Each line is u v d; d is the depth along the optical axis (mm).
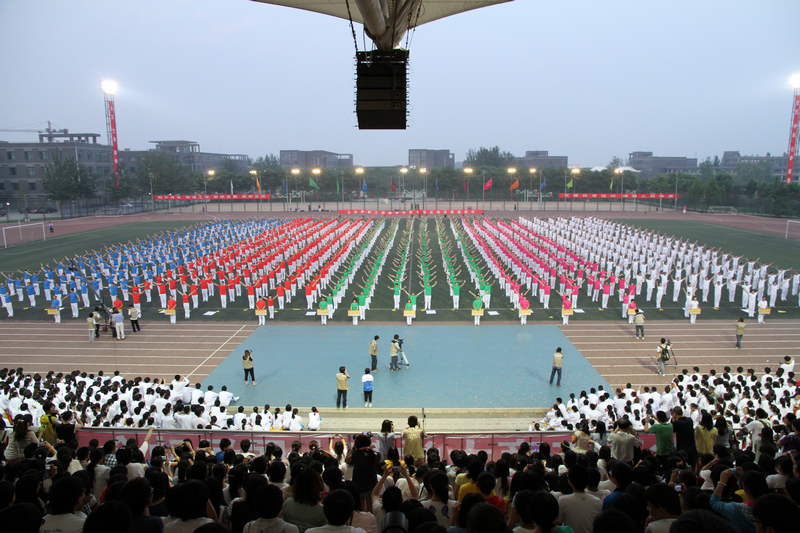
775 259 47094
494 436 13648
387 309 34125
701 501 6320
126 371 23766
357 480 9258
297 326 30594
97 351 26469
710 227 71312
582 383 22203
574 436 13188
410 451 12008
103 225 80312
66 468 9578
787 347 26328
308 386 22125
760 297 33969
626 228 61125
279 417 16422
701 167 182875
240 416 16312
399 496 6148
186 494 5633
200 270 40625
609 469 7582
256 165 177250
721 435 11898
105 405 16000
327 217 80062
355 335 28828
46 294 36094
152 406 15961
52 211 105062
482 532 4527
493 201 118750
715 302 33625
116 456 9758
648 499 5641
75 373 19297
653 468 9312
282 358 25375
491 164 165250
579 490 6539
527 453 11312
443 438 13625
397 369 23875
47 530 5797
